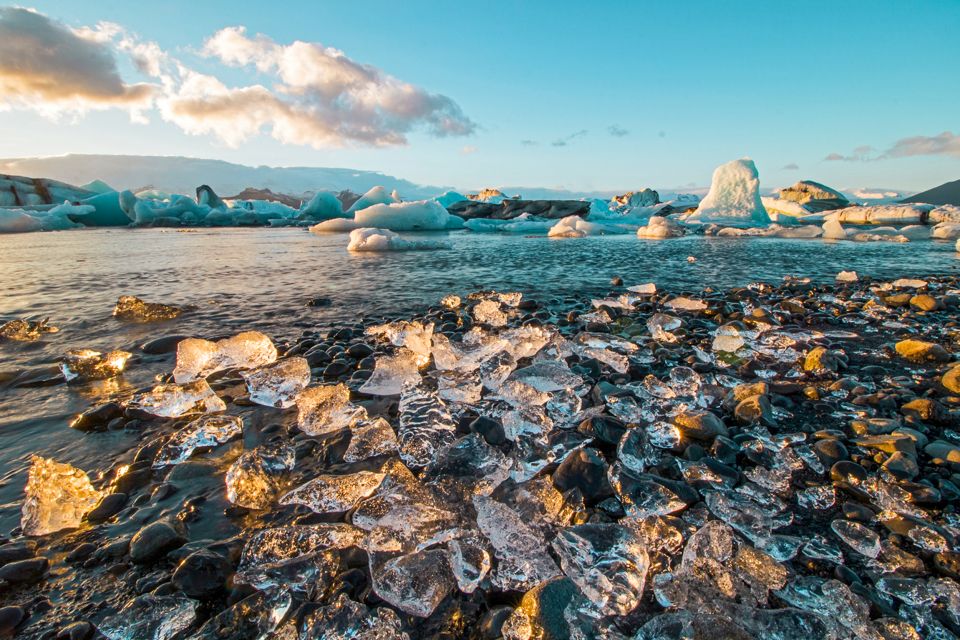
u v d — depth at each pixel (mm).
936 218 21297
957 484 1897
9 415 2615
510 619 1254
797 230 19953
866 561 1531
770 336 3861
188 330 4434
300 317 4988
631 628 1274
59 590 1399
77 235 21609
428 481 1910
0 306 5449
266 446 2045
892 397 2684
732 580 1406
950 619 1323
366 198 35125
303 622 1273
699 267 9547
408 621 1307
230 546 1558
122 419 2516
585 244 16266
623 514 1760
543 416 2340
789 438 2264
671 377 2889
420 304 5699
